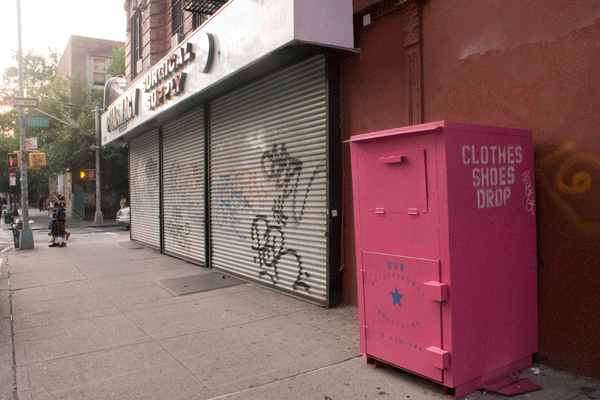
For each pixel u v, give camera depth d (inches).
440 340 126.9
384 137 139.9
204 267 368.5
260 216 290.8
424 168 129.0
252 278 300.7
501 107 160.2
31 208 2409.0
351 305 230.1
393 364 142.1
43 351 176.1
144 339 188.4
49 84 1373.0
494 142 136.0
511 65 156.8
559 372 144.5
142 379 147.6
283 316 217.9
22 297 270.1
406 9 195.0
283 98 265.4
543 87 147.8
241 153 311.0
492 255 134.6
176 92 339.9
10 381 147.6
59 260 418.9
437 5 182.5
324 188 233.5
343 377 145.0
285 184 265.0
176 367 157.2
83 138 1087.0
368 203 147.5
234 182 321.1
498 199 136.6
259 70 275.9
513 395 127.5
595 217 135.9
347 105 228.2
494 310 135.3
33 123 583.2
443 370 126.7
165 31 465.4
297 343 178.7
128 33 577.9
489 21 163.5
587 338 138.6
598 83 134.3
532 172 147.9
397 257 137.9
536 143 150.6
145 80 415.8
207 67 291.0
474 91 168.9
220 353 169.9
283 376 147.2
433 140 126.6
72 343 185.0
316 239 239.8
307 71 244.8
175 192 430.9
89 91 1321.4
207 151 360.8
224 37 271.4
